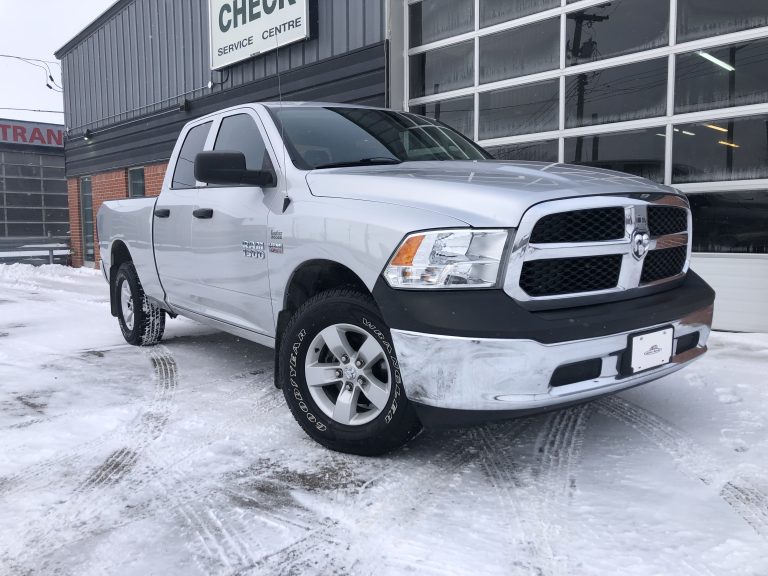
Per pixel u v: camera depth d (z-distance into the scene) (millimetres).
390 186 2881
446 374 2480
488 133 7676
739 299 5777
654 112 6223
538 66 7105
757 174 5609
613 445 3145
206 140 4375
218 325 4262
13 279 12602
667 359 2861
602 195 2689
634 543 2240
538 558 2152
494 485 2719
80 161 16109
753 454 3012
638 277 2811
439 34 8086
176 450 3152
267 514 2486
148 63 13102
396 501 2578
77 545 2277
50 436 3363
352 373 2934
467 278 2494
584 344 2500
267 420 3568
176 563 2156
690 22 5902
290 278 3268
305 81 9336
